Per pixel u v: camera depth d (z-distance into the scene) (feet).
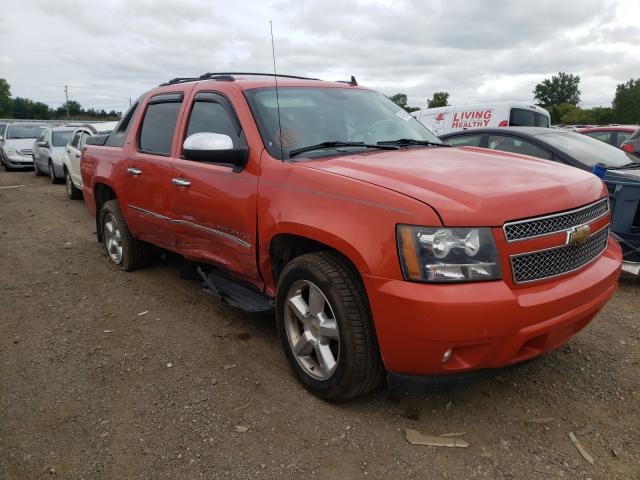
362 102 13.96
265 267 11.41
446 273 8.12
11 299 16.33
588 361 11.68
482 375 8.70
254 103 12.09
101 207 19.89
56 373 11.61
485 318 7.98
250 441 9.07
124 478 8.27
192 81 15.06
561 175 10.14
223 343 12.89
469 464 8.43
